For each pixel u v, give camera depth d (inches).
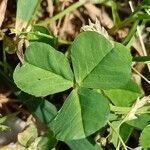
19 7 6.9
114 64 5.8
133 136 7.3
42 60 5.9
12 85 7.0
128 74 5.8
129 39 7.5
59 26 7.9
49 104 6.9
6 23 7.5
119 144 6.6
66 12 7.8
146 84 7.6
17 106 7.2
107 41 5.7
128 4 8.1
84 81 5.9
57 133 5.8
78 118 5.8
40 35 6.9
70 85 6.0
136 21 7.6
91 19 8.1
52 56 5.9
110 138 6.7
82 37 5.7
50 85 6.0
